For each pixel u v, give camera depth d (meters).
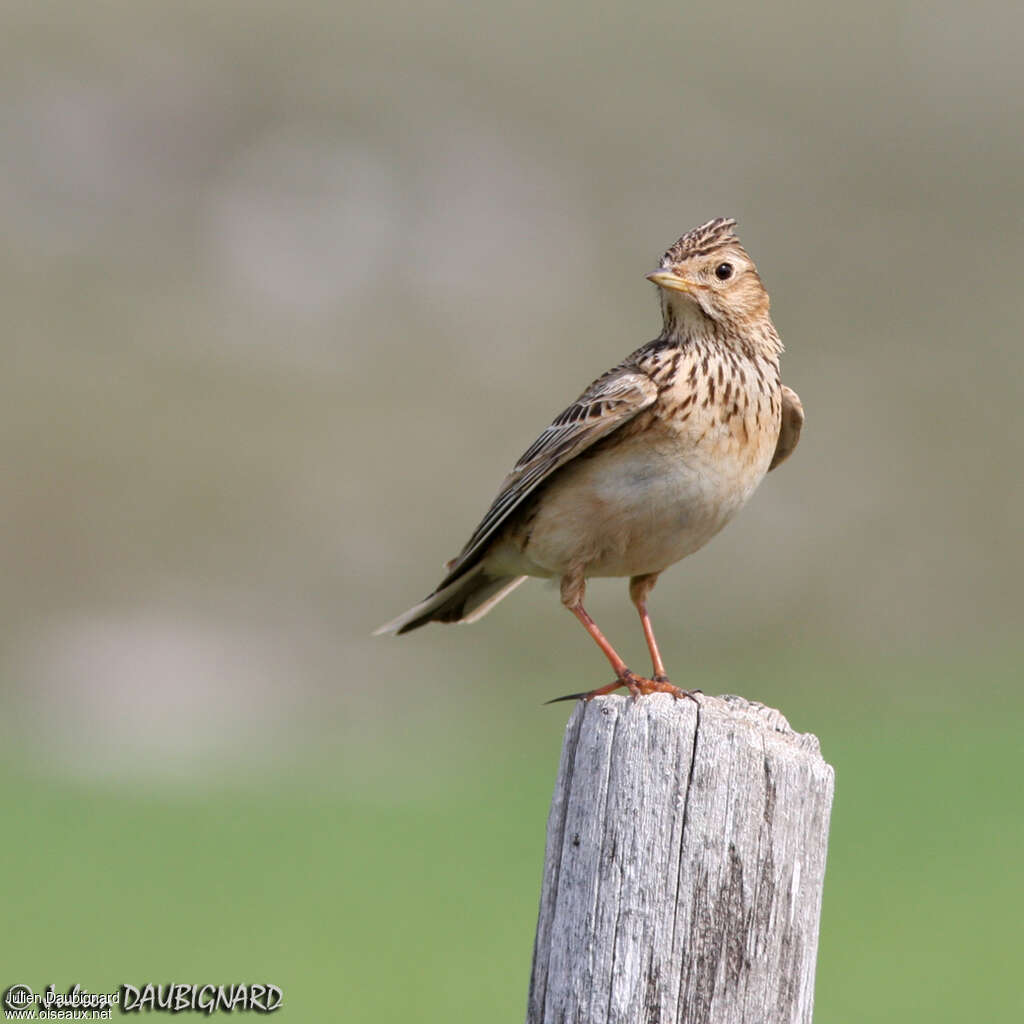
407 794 17.47
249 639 25.66
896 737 18.72
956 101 36.47
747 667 24.66
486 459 29.45
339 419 29.80
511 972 11.70
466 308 32.97
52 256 32.75
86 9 36.62
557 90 37.00
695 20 37.50
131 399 29.36
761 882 5.03
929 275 33.47
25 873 14.17
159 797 17.44
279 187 34.91
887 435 30.12
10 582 26.47
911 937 12.53
